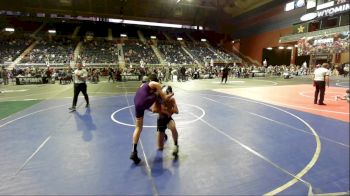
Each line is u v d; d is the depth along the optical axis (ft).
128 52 130.93
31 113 26.73
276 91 46.21
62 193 10.43
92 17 153.07
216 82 70.23
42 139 17.60
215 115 25.16
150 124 21.59
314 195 9.90
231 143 16.43
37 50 116.78
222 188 10.69
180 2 134.51
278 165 12.83
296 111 26.94
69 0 130.00
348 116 23.94
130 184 11.13
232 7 137.69
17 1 127.75
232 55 142.61
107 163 13.43
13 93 46.34
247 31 136.77
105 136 18.29
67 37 140.67
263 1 118.62
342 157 13.39
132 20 159.94
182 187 10.80
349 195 9.75
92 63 113.70
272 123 21.66
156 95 14.21
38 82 70.69
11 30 126.82
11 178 11.73
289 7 100.53
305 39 33.09
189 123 21.85
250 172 12.13
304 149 14.98
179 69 85.40
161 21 163.22
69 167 12.94
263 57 123.85
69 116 25.16
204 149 15.37
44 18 145.79
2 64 97.86
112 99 37.58
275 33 113.09
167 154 14.61
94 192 10.49
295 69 93.86
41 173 12.26
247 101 34.30
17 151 15.24
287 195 10.02
